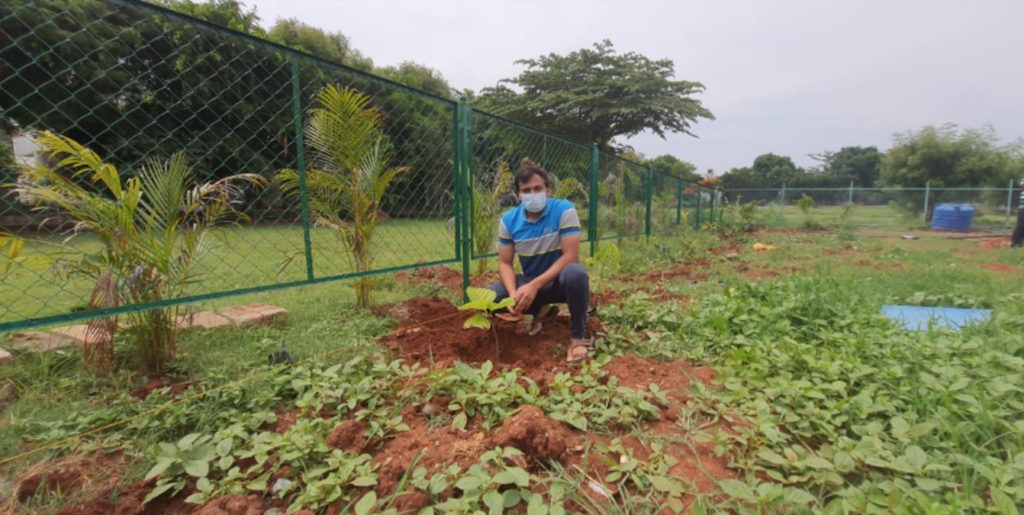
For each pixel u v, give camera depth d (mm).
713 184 18703
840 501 1383
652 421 2031
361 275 3287
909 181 17922
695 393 2184
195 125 7879
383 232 5000
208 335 3012
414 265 3607
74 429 1875
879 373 2303
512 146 5242
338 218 3811
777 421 1908
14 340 2828
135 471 1644
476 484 1359
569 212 2973
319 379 2283
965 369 2314
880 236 13086
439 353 2871
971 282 5145
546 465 1682
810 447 1822
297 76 2957
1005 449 1682
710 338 3109
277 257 5406
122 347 2660
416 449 1737
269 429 1965
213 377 2322
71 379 2354
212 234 2979
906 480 1556
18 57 5246
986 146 16875
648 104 22703
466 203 3904
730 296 3893
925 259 7418
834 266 6793
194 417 1979
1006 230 14242
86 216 2311
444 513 1383
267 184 3484
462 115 3811
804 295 3668
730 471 1706
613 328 3375
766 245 9898
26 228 2969
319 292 4551
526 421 1727
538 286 2855
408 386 2234
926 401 1991
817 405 2045
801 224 16375
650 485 1593
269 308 3643
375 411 2006
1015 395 2047
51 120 5727
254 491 1581
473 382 2174
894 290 4676
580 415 1994
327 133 3516
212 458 1636
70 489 1561
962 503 1331
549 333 3191
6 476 1611
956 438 1726
